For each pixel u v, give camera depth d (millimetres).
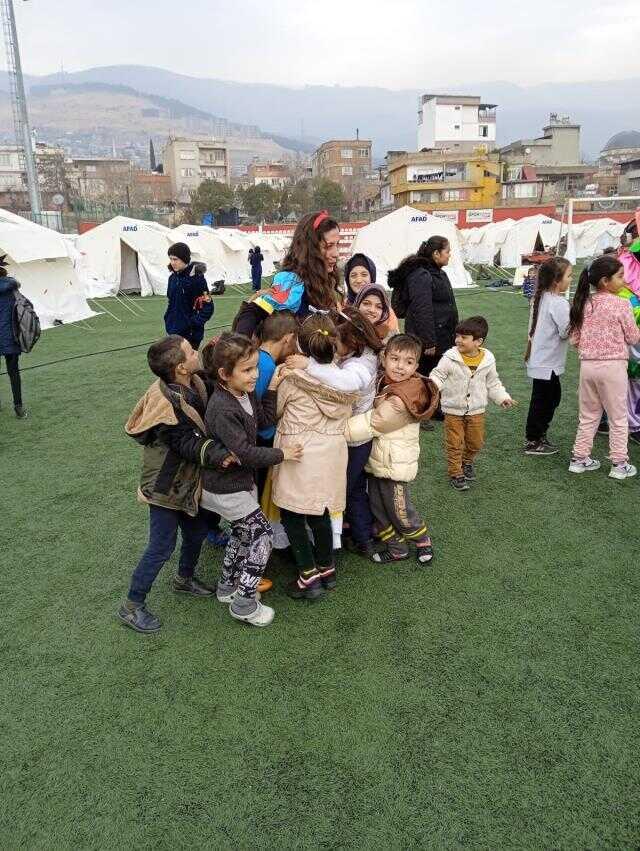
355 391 2934
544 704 2391
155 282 21547
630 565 3344
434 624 2902
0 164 81688
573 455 4613
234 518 2809
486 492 4344
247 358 2557
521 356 9180
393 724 2320
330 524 3080
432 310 5219
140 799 2059
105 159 100125
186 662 2715
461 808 1977
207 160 96125
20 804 2059
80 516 4227
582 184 59688
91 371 8883
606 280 4172
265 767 2158
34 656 2799
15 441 5852
